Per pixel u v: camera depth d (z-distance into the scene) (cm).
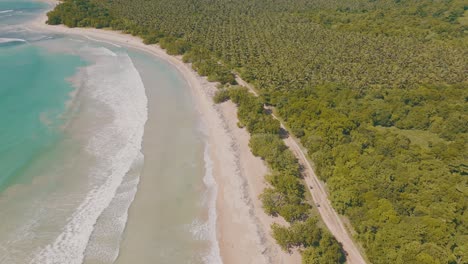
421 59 10625
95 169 6141
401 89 9006
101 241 4778
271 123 7306
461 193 5281
